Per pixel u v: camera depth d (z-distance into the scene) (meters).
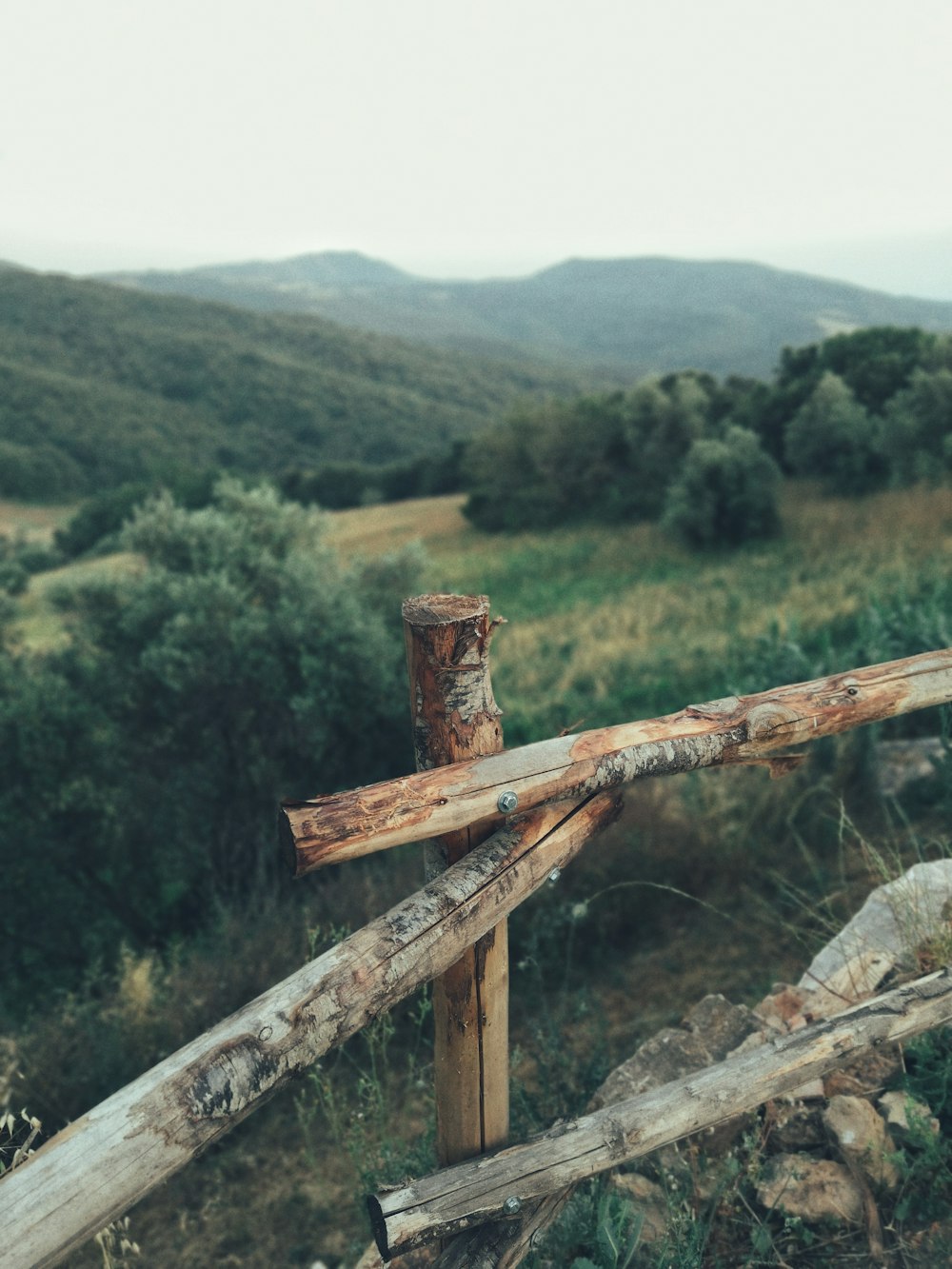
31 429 114.19
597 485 32.81
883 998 2.11
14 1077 4.33
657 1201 2.39
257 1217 3.74
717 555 21.73
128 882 8.51
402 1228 1.62
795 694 1.94
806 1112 2.56
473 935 1.54
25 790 8.24
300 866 1.39
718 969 4.58
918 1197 2.27
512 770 1.61
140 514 9.70
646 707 10.65
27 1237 1.00
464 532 35.81
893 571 14.17
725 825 5.49
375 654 8.59
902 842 5.01
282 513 10.54
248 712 8.60
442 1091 1.91
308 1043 1.28
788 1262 2.18
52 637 10.22
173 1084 1.16
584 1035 4.21
